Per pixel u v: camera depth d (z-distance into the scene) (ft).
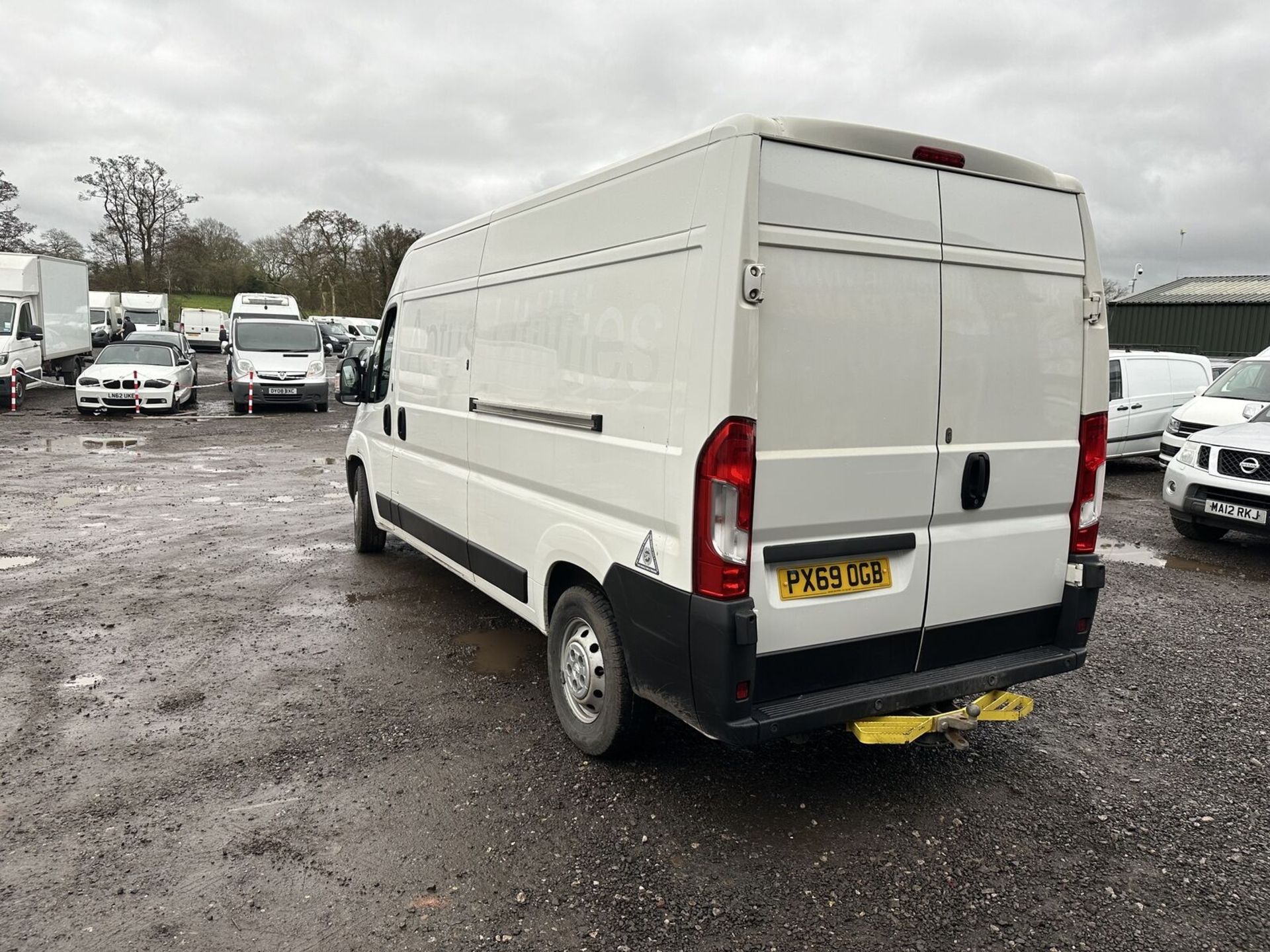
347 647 16.47
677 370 9.75
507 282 13.96
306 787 11.33
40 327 66.03
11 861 9.64
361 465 22.95
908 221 10.09
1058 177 11.36
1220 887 9.50
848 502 9.94
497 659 15.94
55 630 17.20
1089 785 11.69
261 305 77.97
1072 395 11.76
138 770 11.73
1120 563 24.12
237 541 24.91
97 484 33.65
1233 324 80.84
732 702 9.37
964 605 11.10
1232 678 15.61
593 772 11.82
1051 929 8.78
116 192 155.94
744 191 8.96
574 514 12.10
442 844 10.09
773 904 9.09
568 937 8.54
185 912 8.82
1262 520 23.90
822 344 9.57
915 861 9.89
